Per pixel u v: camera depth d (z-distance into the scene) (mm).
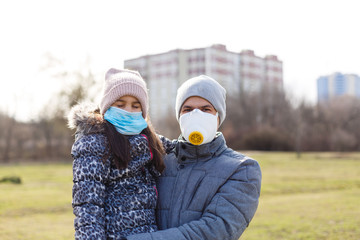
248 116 55812
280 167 26688
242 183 2227
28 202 12539
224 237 2115
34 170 29453
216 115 2441
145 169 2324
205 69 61719
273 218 9203
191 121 2318
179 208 2268
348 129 51625
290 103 55281
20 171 28359
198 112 2332
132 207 2154
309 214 9656
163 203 2348
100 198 2053
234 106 56156
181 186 2324
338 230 7812
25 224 9109
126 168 2170
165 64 65062
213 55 61219
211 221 2100
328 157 37375
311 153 45344
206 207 2201
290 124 51062
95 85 45250
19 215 10352
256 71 65875
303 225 8336
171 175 2434
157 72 65938
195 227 2076
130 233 2092
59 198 13539
